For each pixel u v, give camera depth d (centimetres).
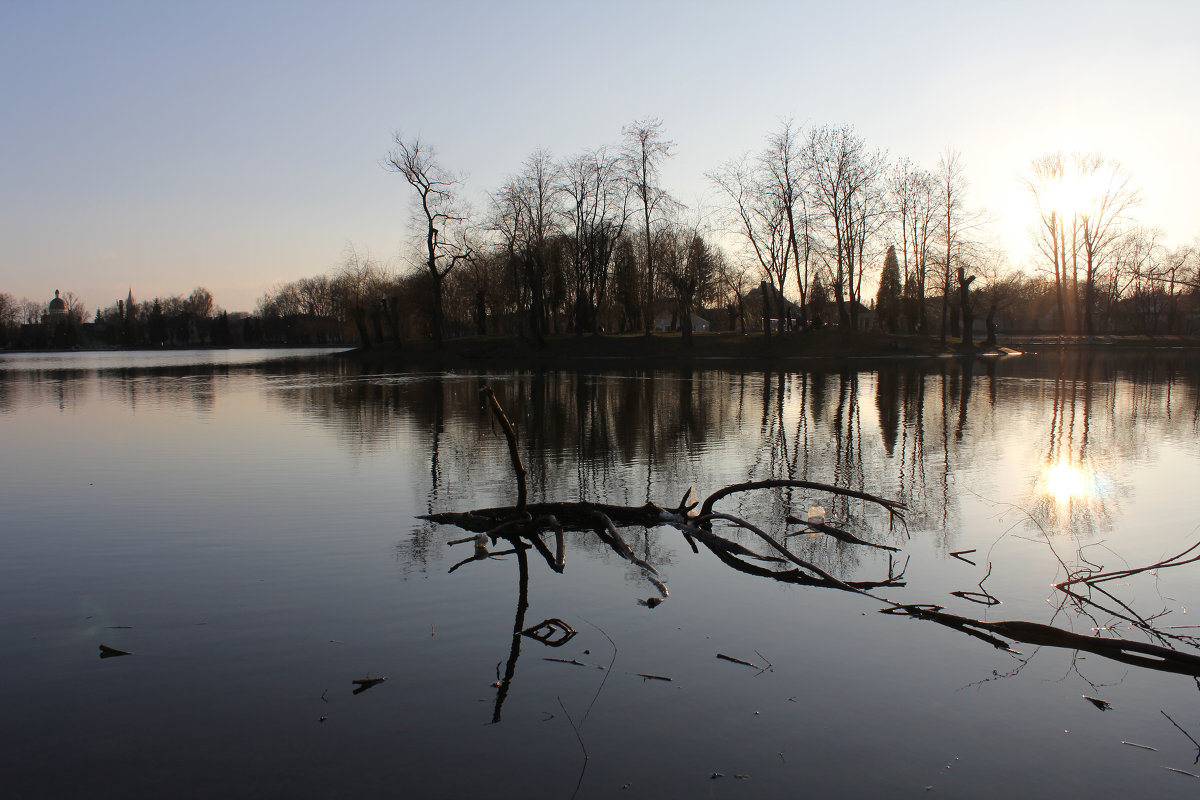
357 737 596
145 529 1152
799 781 546
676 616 829
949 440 2012
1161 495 1378
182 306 15888
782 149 6156
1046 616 839
